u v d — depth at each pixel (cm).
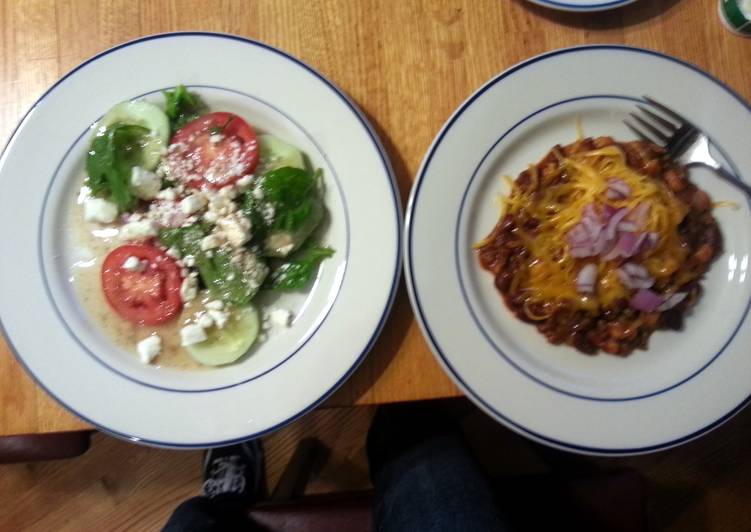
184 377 35
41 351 35
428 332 34
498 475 66
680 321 37
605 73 36
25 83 38
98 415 35
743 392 35
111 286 36
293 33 38
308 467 65
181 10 38
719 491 66
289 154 36
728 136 36
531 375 35
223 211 35
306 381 34
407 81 38
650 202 35
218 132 36
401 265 35
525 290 36
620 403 35
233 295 35
